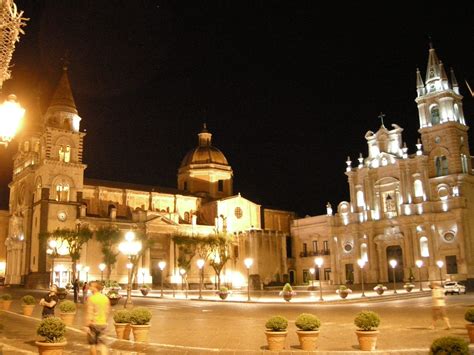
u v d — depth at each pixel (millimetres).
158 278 83062
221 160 104625
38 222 77250
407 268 75625
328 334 21859
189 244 79938
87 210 83500
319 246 92188
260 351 17469
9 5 13531
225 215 94750
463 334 20594
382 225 80750
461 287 56594
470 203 73875
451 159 74688
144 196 90562
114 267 77000
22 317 30562
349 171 86562
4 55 13992
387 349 17281
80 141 82188
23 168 87625
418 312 32562
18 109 14961
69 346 19641
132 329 19875
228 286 89125
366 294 58125
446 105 76812
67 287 65500
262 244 91000
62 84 84438
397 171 80062
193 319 30328
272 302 47594
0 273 95500
